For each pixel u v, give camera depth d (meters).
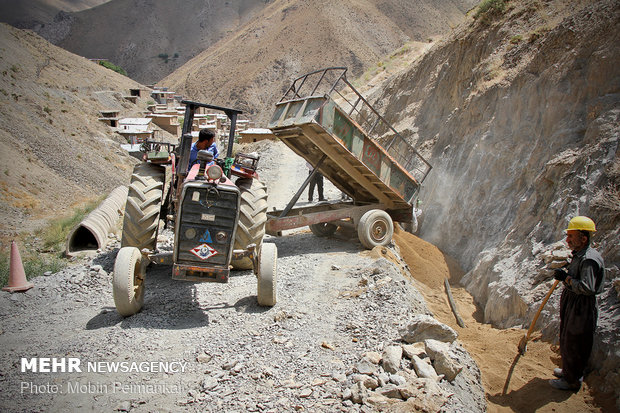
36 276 7.99
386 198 9.93
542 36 12.81
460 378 4.75
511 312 7.27
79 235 10.48
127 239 6.79
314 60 187.88
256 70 190.62
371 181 9.50
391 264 7.41
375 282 6.72
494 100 12.62
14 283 6.89
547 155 9.25
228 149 6.91
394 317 5.58
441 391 4.14
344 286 6.81
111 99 62.75
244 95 180.62
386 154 9.20
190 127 6.67
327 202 10.78
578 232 4.90
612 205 6.70
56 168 22.83
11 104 26.81
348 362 4.63
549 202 8.32
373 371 4.36
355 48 192.38
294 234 11.21
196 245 5.57
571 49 10.22
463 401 4.29
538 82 10.70
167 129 62.78
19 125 24.27
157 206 6.95
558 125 9.38
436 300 8.62
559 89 9.70
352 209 9.55
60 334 5.36
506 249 8.74
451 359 4.60
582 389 5.03
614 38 8.98
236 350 4.89
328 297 6.40
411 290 6.80
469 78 16.06
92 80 66.12
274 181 21.78
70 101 42.88
